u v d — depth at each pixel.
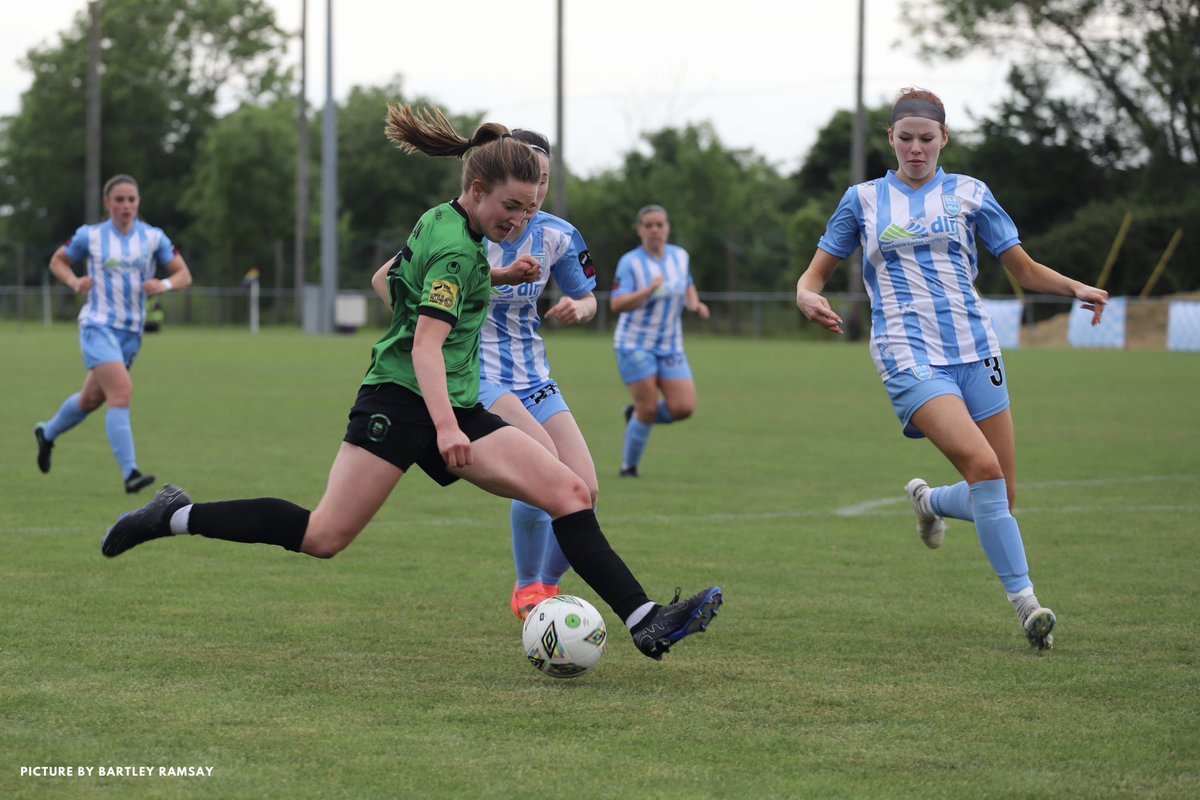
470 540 22.17
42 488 27.73
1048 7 134.25
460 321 13.27
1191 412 48.38
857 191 16.47
